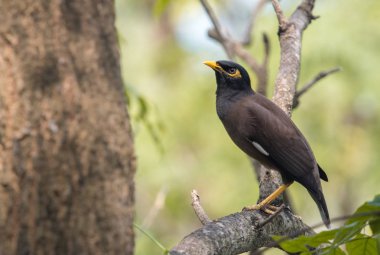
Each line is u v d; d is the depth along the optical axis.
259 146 10.38
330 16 17.75
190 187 18.09
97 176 4.76
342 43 17.41
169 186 17.64
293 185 17.94
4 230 4.62
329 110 17.66
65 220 4.67
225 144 18.50
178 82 19.38
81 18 4.77
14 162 4.62
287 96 10.16
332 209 19.05
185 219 18.25
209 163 18.22
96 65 4.80
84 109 4.74
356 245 6.08
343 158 18.23
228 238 7.14
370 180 18.36
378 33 17.62
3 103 4.63
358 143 18.31
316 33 17.58
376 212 5.47
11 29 4.65
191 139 18.62
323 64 17.41
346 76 17.39
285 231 8.00
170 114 18.66
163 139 17.84
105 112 4.81
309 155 10.22
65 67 4.71
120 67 4.95
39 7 4.68
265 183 9.57
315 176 10.16
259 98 10.98
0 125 4.62
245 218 7.59
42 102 4.66
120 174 4.85
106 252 4.77
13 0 4.65
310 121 17.95
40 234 4.63
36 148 4.64
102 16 4.84
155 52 20.03
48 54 4.69
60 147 4.67
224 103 11.08
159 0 11.26
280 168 10.23
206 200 18.17
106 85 4.83
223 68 11.15
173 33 21.27
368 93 17.25
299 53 10.27
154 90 19.17
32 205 4.62
